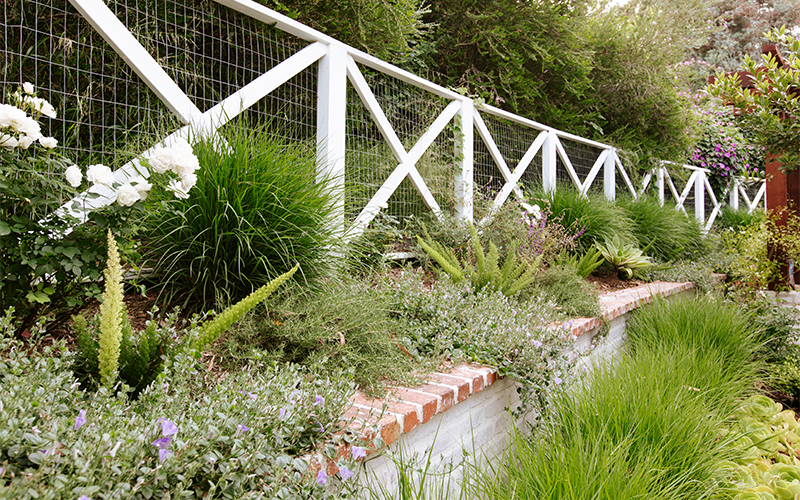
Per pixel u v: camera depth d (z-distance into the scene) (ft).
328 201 9.32
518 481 5.60
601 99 26.63
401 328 8.29
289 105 11.37
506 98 22.81
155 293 7.94
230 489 3.72
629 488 5.26
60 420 3.59
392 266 13.58
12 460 3.06
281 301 7.52
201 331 5.53
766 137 16.24
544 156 20.38
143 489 3.25
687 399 8.05
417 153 14.35
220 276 7.60
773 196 19.66
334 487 4.85
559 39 22.47
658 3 27.45
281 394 4.81
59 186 6.00
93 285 6.01
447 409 6.63
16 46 8.61
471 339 8.61
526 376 7.85
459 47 22.09
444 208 15.74
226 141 8.29
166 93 8.55
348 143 12.84
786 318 15.01
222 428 3.84
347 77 12.87
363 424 4.96
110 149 8.49
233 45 10.28
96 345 5.23
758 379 11.81
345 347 6.71
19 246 5.56
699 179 32.35
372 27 14.64
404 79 13.88
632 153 25.46
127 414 4.19
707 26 28.45
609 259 17.76
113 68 9.66
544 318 10.03
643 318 13.83
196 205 7.33
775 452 8.85
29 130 5.48
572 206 18.22
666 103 27.37
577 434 6.42
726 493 6.83
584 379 8.82
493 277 11.35
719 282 21.18
